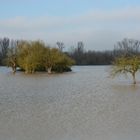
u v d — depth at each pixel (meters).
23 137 27.20
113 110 39.72
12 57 131.12
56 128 30.23
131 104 44.44
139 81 83.31
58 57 126.44
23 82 84.06
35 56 123.88
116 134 27.72
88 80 90.56
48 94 57.38
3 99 50.44
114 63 77.69
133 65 74.94
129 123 31.95
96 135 27.56
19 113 37.97
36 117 35.59
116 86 70.88
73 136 27.42
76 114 37.34
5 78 98.94
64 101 48.22
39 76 107.44
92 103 46.00
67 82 84.12
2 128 30.36
